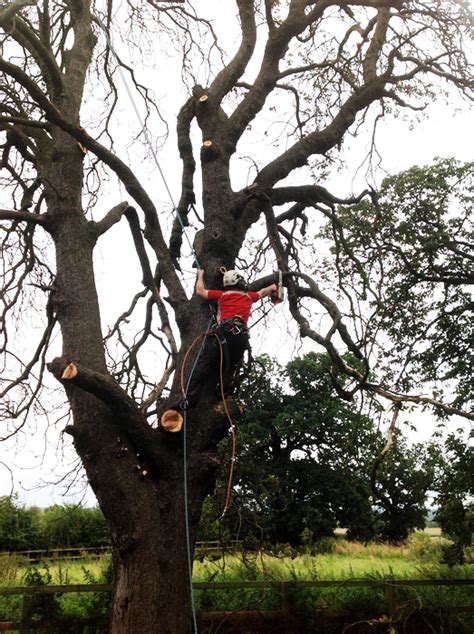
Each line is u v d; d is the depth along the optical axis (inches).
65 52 418.3
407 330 595.5
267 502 400.5
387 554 826.2
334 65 433.7
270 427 1343.5
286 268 315.0
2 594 354.6
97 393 254.8
